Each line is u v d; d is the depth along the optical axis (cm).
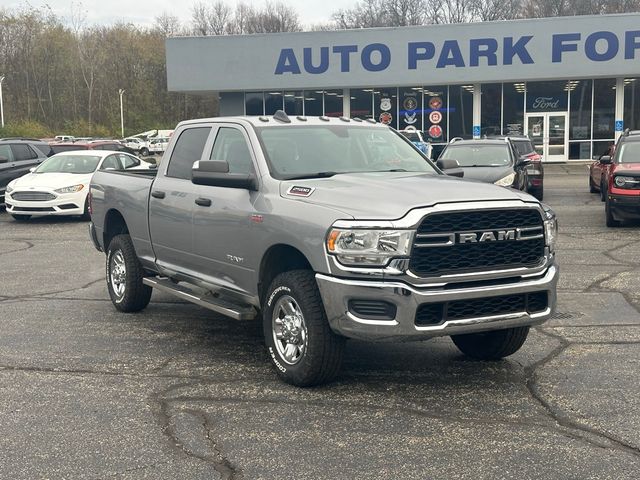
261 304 603
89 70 9181
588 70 3362
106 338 711
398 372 597
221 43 3647
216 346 682
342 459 431
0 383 574
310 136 658
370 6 8881
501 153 1612
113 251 828
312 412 508
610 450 439
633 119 3519
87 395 546
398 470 415
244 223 598
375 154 669
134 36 9550
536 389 551
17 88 8912
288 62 3606
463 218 514
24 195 1688
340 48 3553
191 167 703
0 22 8875
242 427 482
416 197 519
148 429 479
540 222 543
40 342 696
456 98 3638
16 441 461
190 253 680
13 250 1299
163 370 607
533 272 536
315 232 525
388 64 3525
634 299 846
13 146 2014
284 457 434
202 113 9738
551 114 3591
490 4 8631
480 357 626
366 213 511
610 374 582
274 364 577
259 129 645
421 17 8744
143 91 9381
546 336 699
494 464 421
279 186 587
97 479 408
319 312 535
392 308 502
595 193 2175
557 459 427
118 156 1895
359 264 505
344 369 605
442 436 464
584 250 1197
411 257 498
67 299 893
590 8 8212
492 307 525
